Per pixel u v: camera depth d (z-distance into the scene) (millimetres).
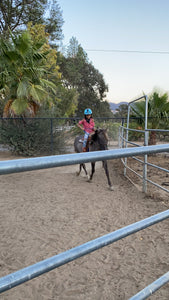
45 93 10109
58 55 28484
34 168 623
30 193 5707
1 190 5961
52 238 3504
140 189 5887
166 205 4773
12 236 3570
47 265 732
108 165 9062
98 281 2604
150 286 1000
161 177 6988
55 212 4492
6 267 2822
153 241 3406
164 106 9461
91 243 845
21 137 11078
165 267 2828
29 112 10156
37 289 2488
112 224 3953
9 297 2373
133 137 14672
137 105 9992
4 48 9234
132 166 8742
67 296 2385
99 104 44750
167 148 961
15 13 20375
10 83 10086
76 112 43844
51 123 11359
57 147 11773
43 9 21172
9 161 586
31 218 4227
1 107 12500
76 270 2799
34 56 9641
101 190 5934
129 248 3246
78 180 6957
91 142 6121
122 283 2568
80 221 4090
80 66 39469
